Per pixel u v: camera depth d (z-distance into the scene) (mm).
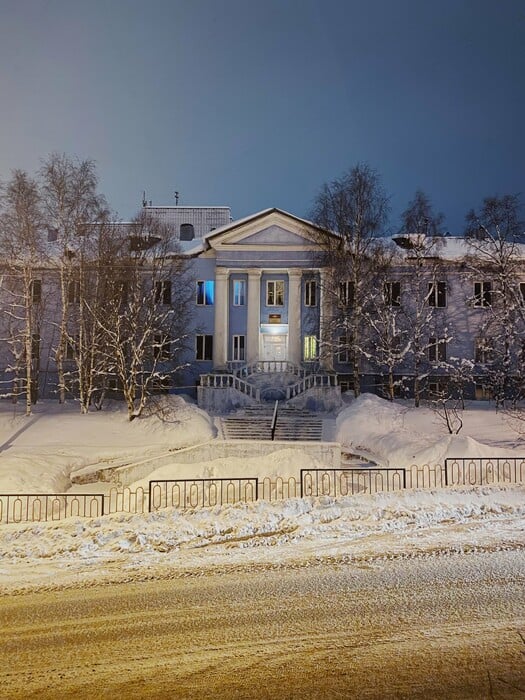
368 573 11172
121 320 35625
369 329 38312
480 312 43656
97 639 8539
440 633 8586
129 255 37656
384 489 19969
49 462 24484
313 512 14828
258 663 7762
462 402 34531
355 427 30172
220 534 13555
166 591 10406
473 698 6887
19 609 9688
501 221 39062
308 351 44125
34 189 35062
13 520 16203
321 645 8266
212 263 45438
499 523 14367
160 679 7379
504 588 10336
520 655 7914
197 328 44812
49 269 39344
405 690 7059
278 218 42938
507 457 20469
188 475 20984
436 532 13695
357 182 38938
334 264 38594
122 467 23109
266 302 45469
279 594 10188
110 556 12312
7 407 35312
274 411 33031
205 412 33906
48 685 7258
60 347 36375
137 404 35750
